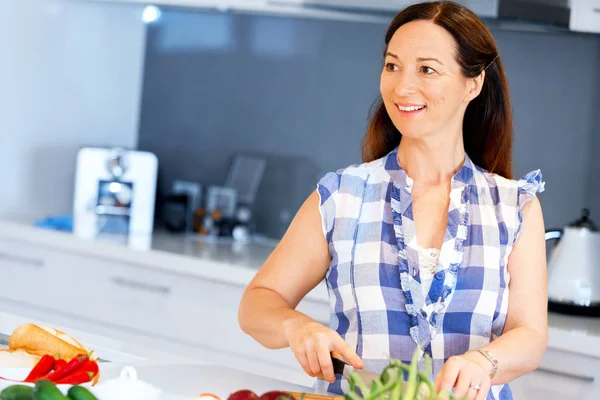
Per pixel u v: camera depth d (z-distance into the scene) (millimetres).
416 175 1985
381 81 1942
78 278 3738
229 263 3424
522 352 1804
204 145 4375
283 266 1970
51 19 4094
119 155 4012
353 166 2029
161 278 3553
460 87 1908
